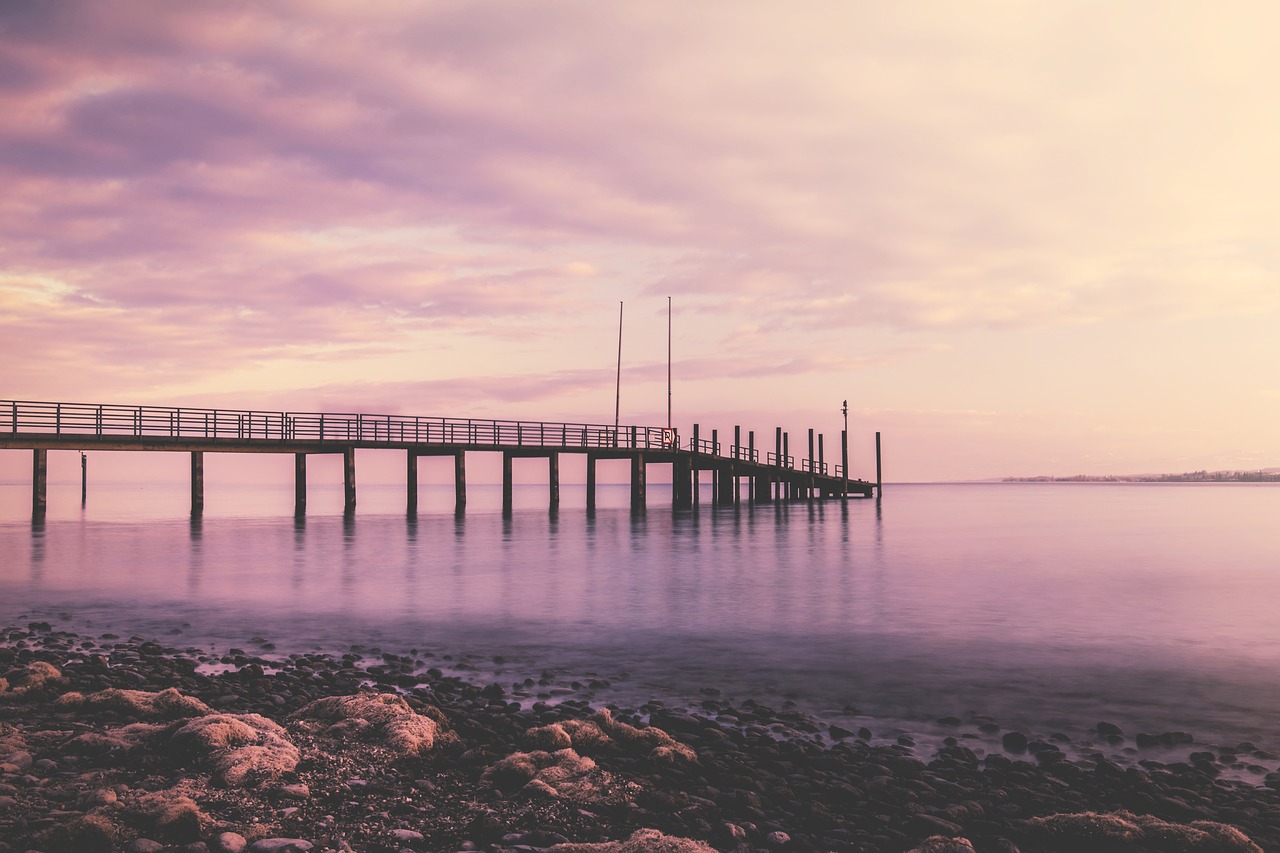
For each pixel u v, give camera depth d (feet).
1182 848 19.66
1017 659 42.63
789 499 236.02
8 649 40.06
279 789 20.36
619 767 24.45
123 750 22.50
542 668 40.55
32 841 16.62
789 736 29.86
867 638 47.91
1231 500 385.91
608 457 178.70
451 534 118.62
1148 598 63.77
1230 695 35.91
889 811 21.88
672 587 68.03
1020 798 23.21
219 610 56.54
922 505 297.33
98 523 140.36
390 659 42.04
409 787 21.56
